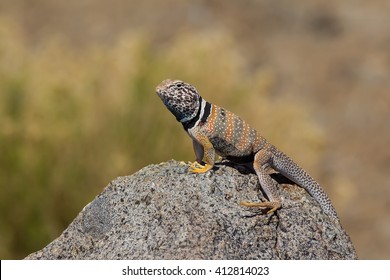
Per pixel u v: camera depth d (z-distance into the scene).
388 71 33.50
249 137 8.84
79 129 16.47
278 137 17.70
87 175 16.50
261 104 18.06
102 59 18.14
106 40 33.03
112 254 8.05
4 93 16.81
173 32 33.69
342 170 26.14
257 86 18.78
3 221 16.22
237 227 8.05
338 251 8.34
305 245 8.22
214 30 34.12
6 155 16.25
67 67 18.25
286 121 18.16
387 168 26.73
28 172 16.22
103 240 8.29
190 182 8.42
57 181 16.31
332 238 8.42
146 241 7.96
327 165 26.23
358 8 38.53
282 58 33.62
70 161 16.41
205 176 8.50
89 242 8.43
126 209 8.36
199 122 8.75
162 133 16.84
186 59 17.77
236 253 7.84
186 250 7.75
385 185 25.53
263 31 35.88
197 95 8.78
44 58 18.41
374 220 23.50
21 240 16.36
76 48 32.47
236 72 18.50
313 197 8.88
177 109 8.73
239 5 37.34
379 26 37.03
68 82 17.14
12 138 16.23
